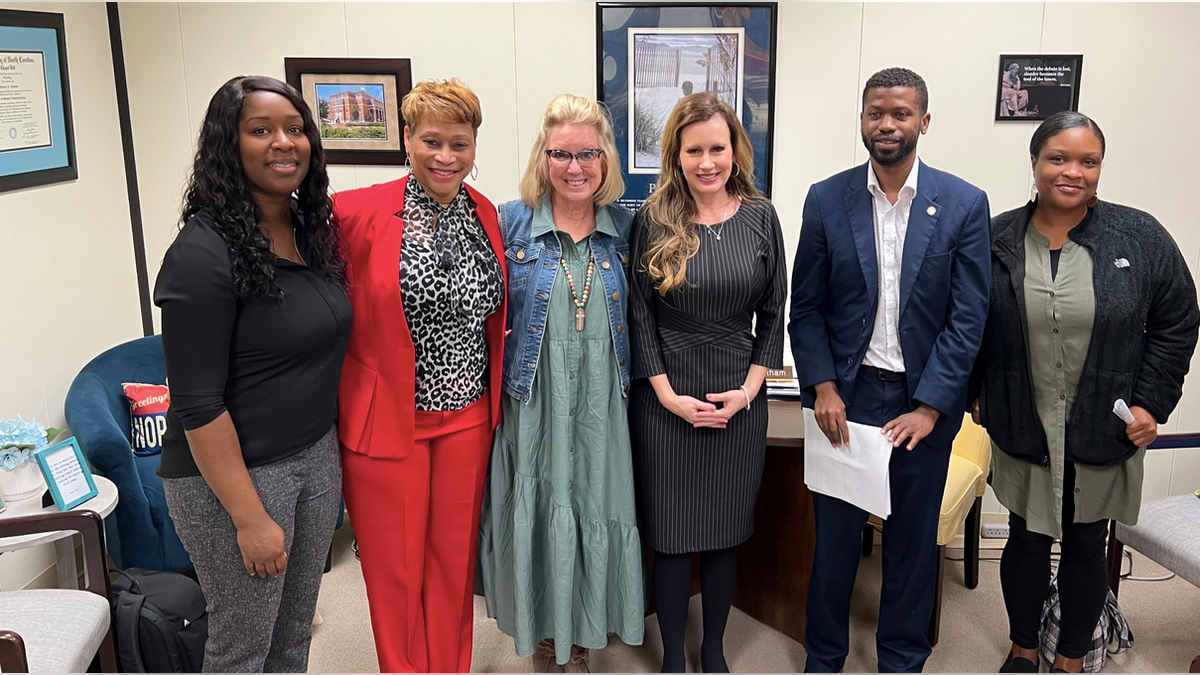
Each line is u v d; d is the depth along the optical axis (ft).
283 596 6.68
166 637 7.74
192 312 5.45
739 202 7.38
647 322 7.35
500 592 7.88
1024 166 10.64
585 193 6.93
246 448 5.90
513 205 7.41
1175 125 10.45
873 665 8.48
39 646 6.36
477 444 7.27
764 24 10.43
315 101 11.02
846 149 10.77
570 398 7.30
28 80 9.25
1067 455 7.34
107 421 9.04
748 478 7.68
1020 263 7.27
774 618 9.22
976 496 9.60
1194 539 7.80
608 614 7.89
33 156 9.36
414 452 6.95
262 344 5.79
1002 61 10.33
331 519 6.64
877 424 7.35
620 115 10.78
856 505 7.43
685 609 7.95
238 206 5.62
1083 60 10.32
